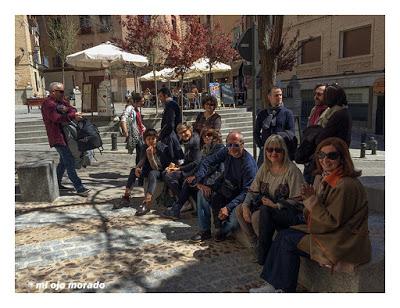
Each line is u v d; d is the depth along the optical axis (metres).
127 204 5.82
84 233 4.72
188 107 21.31
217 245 4.27
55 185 6.35
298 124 6.70
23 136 12.53
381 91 17.16
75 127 7.07
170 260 3.89
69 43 26.84
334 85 3.84
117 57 11.88
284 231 3.09
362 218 2.67
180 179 5.35
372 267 2.67
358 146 14.00
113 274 3.62
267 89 6.75
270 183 3.63
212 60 19.98
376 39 17.95
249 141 13.67
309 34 22.20
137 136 7.90
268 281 3.15
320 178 3.29
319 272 3.04
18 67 27.73
